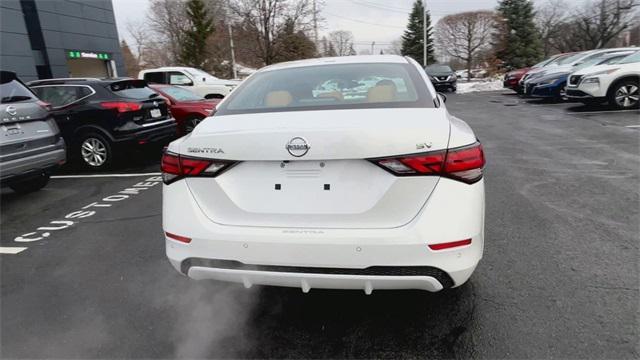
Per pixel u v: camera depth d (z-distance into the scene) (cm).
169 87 905
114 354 217
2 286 298
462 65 5331
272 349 215
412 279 188
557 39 3784
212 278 214
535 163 561
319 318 238
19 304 272
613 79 961
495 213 383
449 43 4497
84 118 659
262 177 200
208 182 205
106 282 297
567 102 1288
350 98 237
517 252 303
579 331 213
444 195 184
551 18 4094
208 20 2917
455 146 186
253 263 199
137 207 474
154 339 228
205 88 1334
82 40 1869
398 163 183
